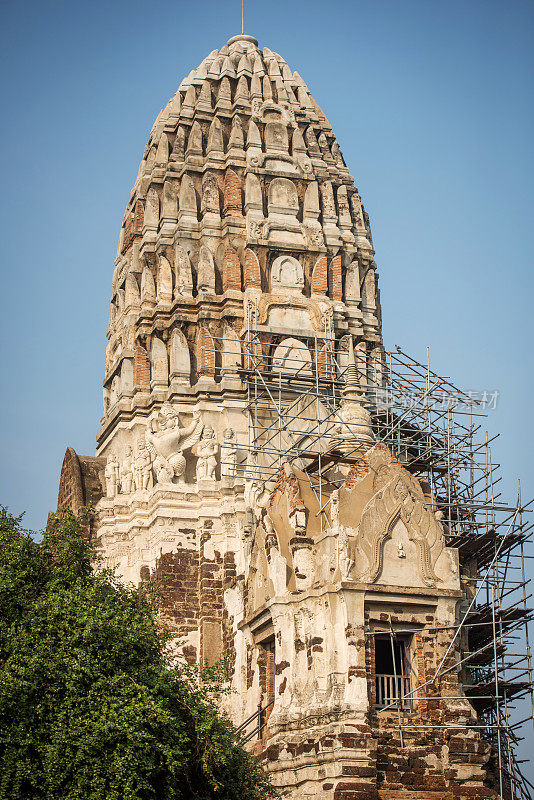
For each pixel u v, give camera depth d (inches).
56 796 1301.7
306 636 1779.0
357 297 2544.3
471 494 2085.4
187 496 2222.0
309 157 2613.2
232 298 2386.8
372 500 1824.6
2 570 1465.3
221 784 1423.5
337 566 1768.0
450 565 1830.7
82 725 1325.0
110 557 2300.7
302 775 1705.2
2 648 1375.5
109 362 2642.7
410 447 2240.4
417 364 2246.6
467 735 1747.0
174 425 2277.3
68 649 1374.3
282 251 2458.2
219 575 2167.8
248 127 2564.0
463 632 1873.8
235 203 2470.5
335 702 1699.1
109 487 2372.0
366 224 2687.0
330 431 2188.7
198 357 2353.6
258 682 1902.1
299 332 2393.0
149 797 1359.5
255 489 2106.3
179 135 2581.2
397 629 1782.7
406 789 1710.1
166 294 2443.4
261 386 2320.4
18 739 1306.6
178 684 1478.8
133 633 1439.5
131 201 2682.1
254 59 2687.0
